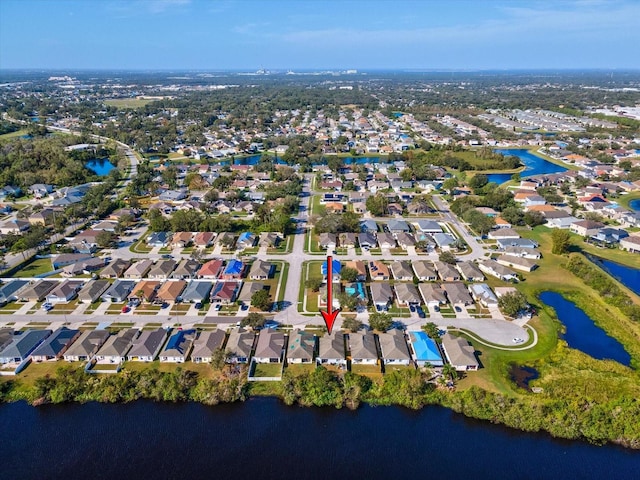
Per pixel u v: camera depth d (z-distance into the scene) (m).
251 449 69.75
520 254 139.00
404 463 67.56
